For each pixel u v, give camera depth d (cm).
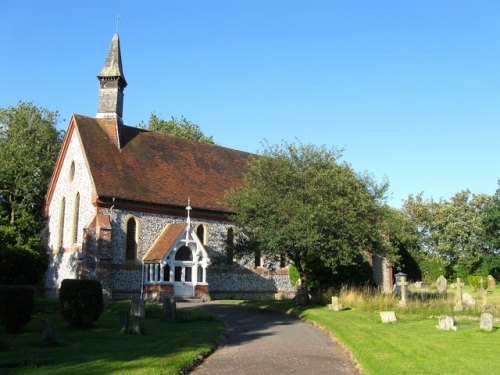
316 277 3741
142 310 2336
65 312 1997
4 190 4822
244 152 5194
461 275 6725
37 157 5084
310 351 1584
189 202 3884
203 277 3894
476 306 2709
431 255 7075
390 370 1238
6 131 5203
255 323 2303
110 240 3550
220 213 4225
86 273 3469
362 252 3112
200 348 1503
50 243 4169
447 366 1284
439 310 2591
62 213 4072
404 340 1697
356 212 2859
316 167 2967
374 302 2773
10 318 1842
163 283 3631
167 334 1806
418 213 7269
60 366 1230
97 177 3697
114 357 1345
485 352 1482
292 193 2839
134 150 4181
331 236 2722
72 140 4078
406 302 2789
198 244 3875
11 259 3925
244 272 4325
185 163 4472
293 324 2270
